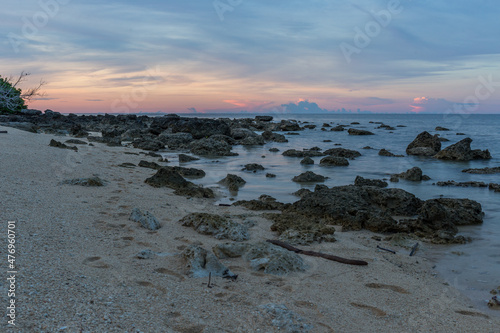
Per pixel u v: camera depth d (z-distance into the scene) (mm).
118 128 44562
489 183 14625
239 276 5273
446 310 4758
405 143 35188
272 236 7598
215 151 25766
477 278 6137
